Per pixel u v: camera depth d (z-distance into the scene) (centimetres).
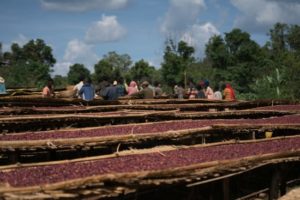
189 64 5331
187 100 2030
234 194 1034
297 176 1209
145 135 1070
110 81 1969
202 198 945
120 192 650
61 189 624
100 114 1425
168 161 833
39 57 7812
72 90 2127
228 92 2314
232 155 925
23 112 1434
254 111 1730
